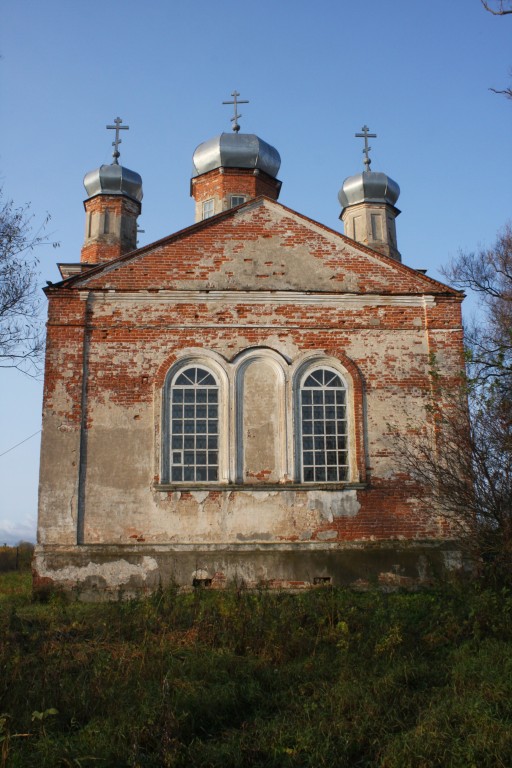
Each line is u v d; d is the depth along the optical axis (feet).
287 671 36.94
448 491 51.16
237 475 56.85
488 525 49.73
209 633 40.60
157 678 34.63
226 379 58.34
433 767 27.09
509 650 37.99
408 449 58.08
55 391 56.95
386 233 83.97
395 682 34.86
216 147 82.28
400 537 56.49
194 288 59.93
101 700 31.83
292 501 56.65
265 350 59.31
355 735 29.81
